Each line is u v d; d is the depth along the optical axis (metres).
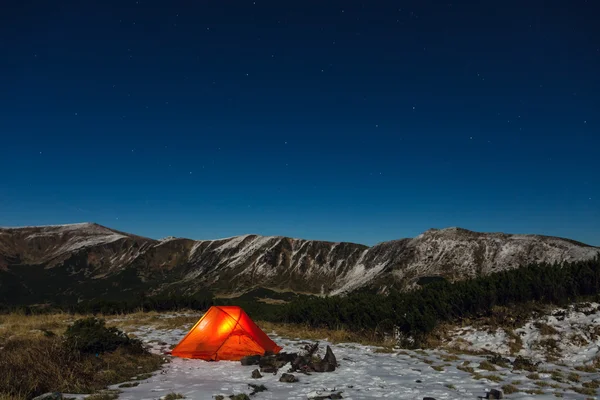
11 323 20.81
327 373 11.25
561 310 16.31
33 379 8.86
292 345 16.45
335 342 17.41
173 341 16.75
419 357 13.74
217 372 11.57
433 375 10.84
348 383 9.92
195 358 13.77
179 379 10.49
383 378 10.52
